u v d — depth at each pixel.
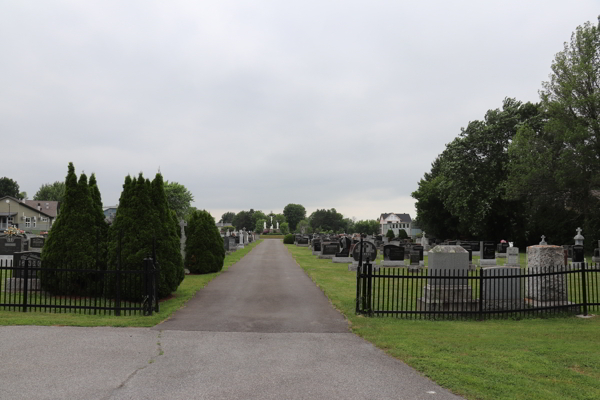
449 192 47.91
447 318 10.48
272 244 63.34
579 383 5.82
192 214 21.70
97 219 13.39
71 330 8.48
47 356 6.75
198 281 17.39
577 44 36.12
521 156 37.97
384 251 25.50
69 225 12.59
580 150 33.88
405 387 5.66
